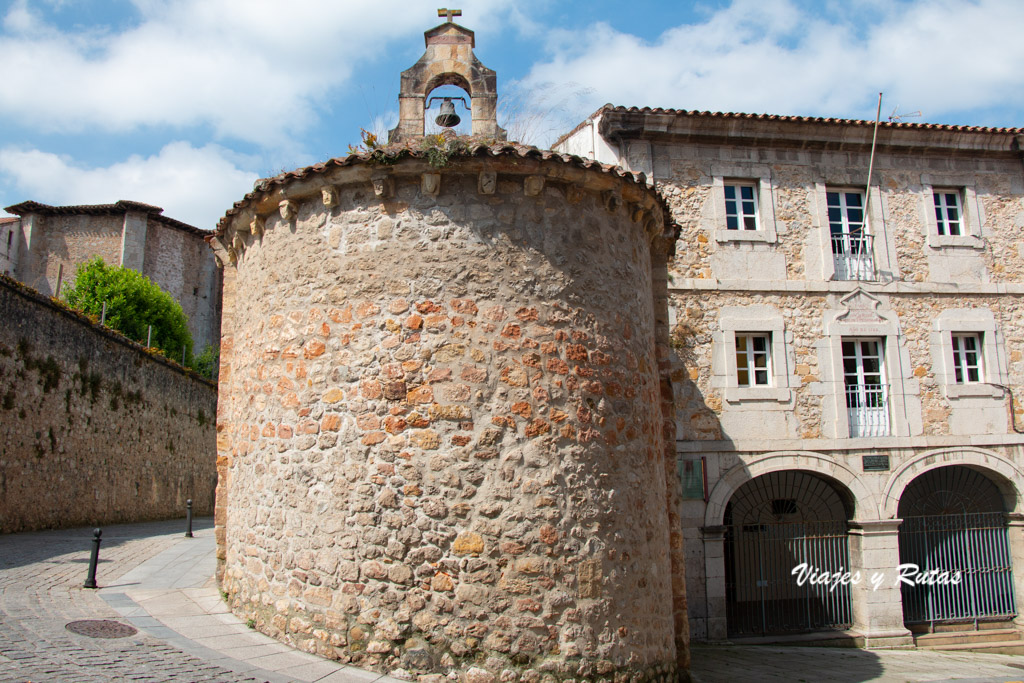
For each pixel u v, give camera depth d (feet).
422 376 22.40
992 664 40.09
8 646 20.48
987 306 50.44
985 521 49.62
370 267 23.39
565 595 21.68
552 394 22.81
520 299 23.09
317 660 21.54
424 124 31.53
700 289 47.14
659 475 26.58
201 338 129.29
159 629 23.98
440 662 20.81
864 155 50.85
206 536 53.36
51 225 119.34
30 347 51.44
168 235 125.49
